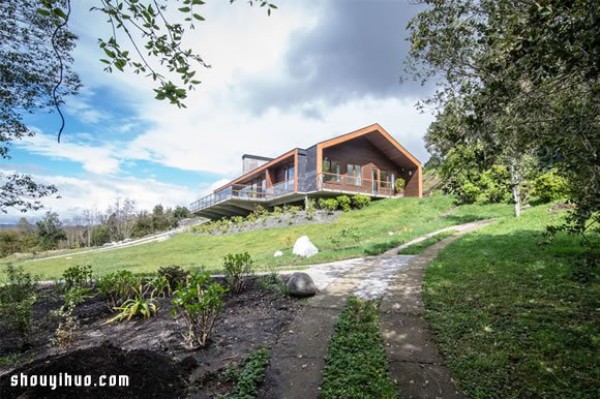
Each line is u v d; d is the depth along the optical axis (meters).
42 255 27.84
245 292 6.60
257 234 20.62
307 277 6.14
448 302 5.07
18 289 6.12
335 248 12.08
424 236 12.53
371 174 24.95
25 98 6.02
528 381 2.97
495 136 2.80
